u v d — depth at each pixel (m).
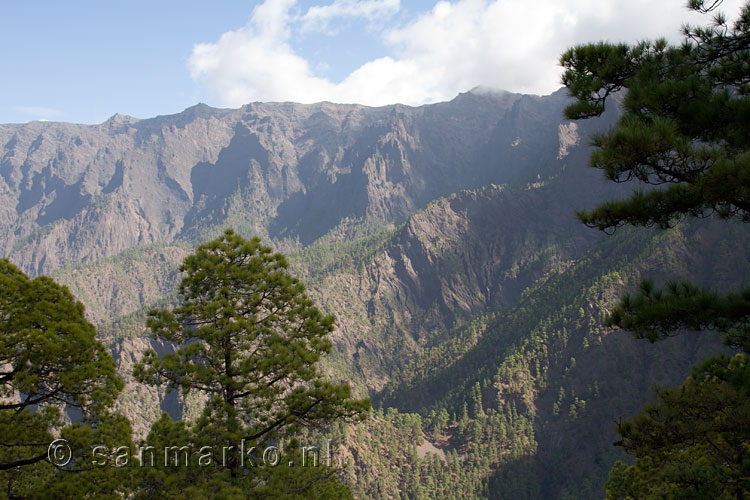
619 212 14.55
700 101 13.13
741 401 16.00
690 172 13.49
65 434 15.61
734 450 18.50
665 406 18.25
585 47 14.81
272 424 20.64
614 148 13.38
